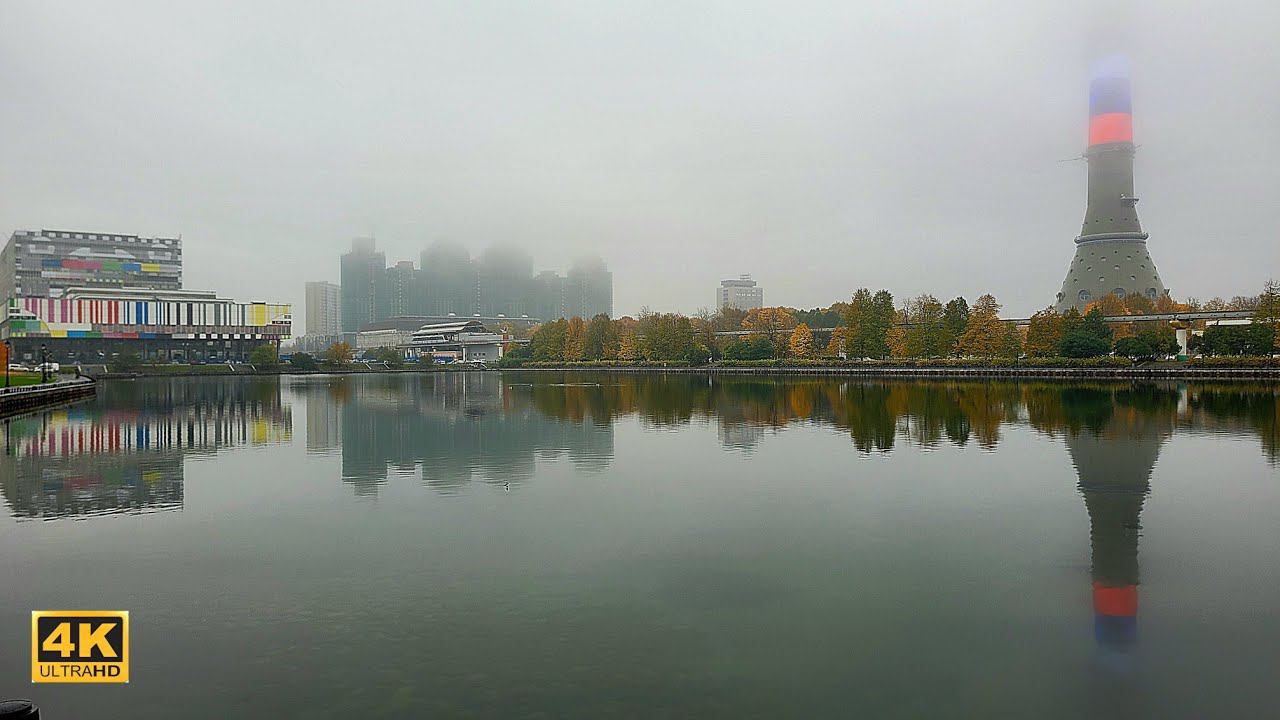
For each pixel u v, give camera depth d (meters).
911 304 131.00
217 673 11.81
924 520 20.61
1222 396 58.59
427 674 11.71
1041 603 14.55
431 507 22.38
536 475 27.38
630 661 12.12
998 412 47.72
